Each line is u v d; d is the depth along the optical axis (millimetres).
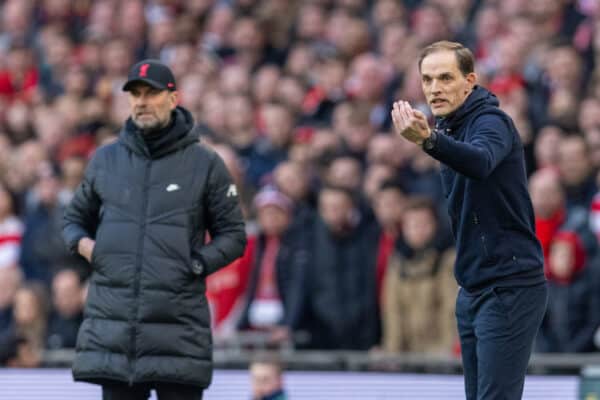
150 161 24359
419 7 52656
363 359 32656
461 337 22031
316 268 35219
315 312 35156
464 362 22062
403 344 33875
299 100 46125
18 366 35406
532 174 37406
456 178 21594
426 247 33562
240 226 24469
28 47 60188
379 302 35125
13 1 61062
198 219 24234
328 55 48812
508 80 42125
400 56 46812
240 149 43094
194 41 53969
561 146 35562
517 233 21422
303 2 54094
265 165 42625
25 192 45844
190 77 49250
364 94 43375
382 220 34906
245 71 49000
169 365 23531
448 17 50125
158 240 23844
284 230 35594
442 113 21219
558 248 32250
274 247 35625
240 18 54031
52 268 40875
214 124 44750
